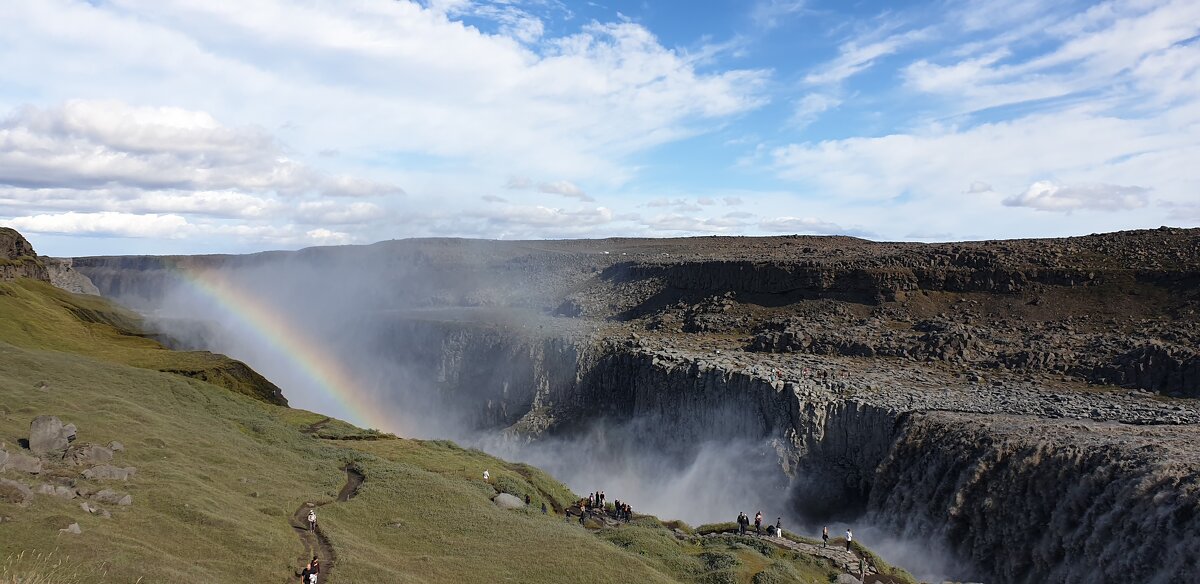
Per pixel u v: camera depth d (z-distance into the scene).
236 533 44.41
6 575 31.42
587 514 72.19
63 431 51.06
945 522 73.38
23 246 192.38
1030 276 129.12
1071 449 68.25
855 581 55.50
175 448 60.91
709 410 111.31
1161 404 84.31
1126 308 112.44
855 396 97.75
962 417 84.94
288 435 79.31
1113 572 58.84
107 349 119.50
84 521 39.53
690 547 62.03
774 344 127.06
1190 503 55.53
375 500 59.69
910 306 133.38
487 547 51.56
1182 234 131.25
